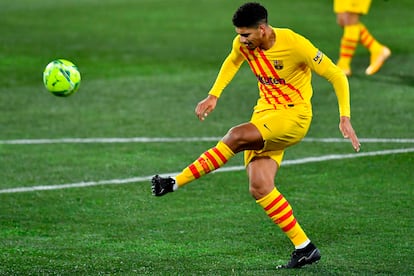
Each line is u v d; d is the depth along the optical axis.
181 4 77.06
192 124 40.75
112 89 47.75
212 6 75.69
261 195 22.56
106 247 24.94
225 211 28.58
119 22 68.75
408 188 30.73
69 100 45.47
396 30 63.47
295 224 22.53
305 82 22.89
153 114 42.59
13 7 76.81
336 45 58.69
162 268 22.75
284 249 24.70
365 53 56.41
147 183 31.98
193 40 61.41
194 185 31.61
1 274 22.34
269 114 22.75
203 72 51.81
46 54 56.75
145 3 78.06
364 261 23.25
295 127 22.70
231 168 33.81
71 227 27.06
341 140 37.69
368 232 26.00
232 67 24.30
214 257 23.88
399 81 48.88
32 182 32.16
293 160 34.62
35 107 44.06
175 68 52.91
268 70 22.62
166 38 62.28
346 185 31.25
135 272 22.36
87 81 49.72
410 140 37.44
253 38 22.22
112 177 32.75
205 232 26.38
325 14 70.44
